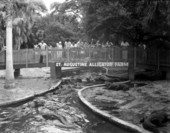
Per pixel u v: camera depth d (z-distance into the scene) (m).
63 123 7.78
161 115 7.06
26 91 12.69
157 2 8.23
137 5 13.70
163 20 9.37
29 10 14.27
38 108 9.70
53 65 18.83
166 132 6.07
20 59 19.22
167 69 16.52
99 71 27.41
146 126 6.50
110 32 19.64
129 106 9.41
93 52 18.70
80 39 38.03
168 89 12.42
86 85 16.34
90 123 7.79
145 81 16.77
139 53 18.42
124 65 18.36
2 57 18.81
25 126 7.47
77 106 10.19
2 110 9.31
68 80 18.77
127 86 13.64
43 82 16.50
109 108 9.18
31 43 32.78
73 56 18.83
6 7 12.20
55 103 10.70
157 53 17.55
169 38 18.28
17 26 22.06
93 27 17.98
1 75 20.62
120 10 14.91
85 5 18.02
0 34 19.11
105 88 14.28
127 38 21.30
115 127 7.30
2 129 7.21
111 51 18.56
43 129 7.18
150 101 9.98
